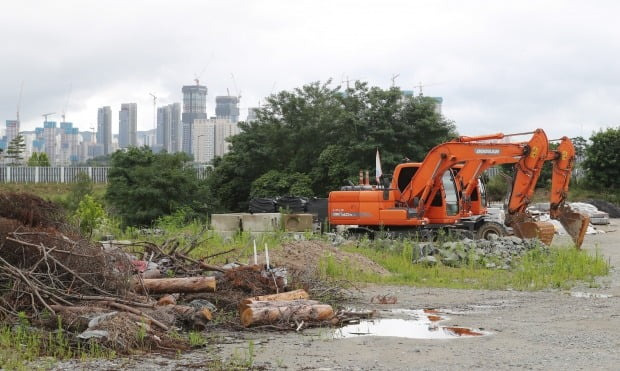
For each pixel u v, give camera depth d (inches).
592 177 2298.2
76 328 392.2
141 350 376.8
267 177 1915.6
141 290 479.8
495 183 2324.1
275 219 1071.0
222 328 445.1
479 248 854.5
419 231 1034.1
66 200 1440.7
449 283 674.8
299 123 1985.7
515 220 1027.3
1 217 487.2
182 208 1617.9
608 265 812.0
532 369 344.2
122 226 1396.4
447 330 446.6
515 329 448.8
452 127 1845.5
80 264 449.4
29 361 348.5
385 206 1052.5
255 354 375.2
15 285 420.2
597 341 410.0
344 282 623.8
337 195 1080.2
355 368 345.1
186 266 561.9
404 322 474.6
